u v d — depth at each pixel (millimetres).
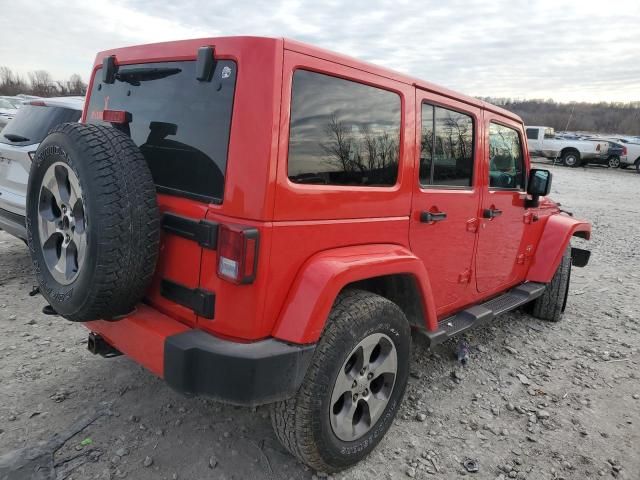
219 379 2119
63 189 2400
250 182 2094
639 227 11406
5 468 2502
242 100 2102
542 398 3627
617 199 16078
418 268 2807
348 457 2588
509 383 3811
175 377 2150
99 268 2123
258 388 2135
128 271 2180
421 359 4066
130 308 2367
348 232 2500
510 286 4488
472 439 3074
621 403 3639
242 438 2877
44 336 3939
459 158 3350
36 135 4723
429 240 3113
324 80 2330
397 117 2764
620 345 4676
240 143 2102
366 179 2609
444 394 3566
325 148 2363
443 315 3561
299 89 2223
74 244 2371
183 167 2330
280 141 2121
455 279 3514
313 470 2666
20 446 2674
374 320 2525
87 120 2984
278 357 2152
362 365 2566
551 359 4285
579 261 5352
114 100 2770
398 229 2828
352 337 2410
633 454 3053
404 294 2969
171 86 2426
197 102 2285
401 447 2936
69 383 3299
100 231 2098
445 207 3195
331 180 2412
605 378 4008
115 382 3344
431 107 3039
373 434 2736
